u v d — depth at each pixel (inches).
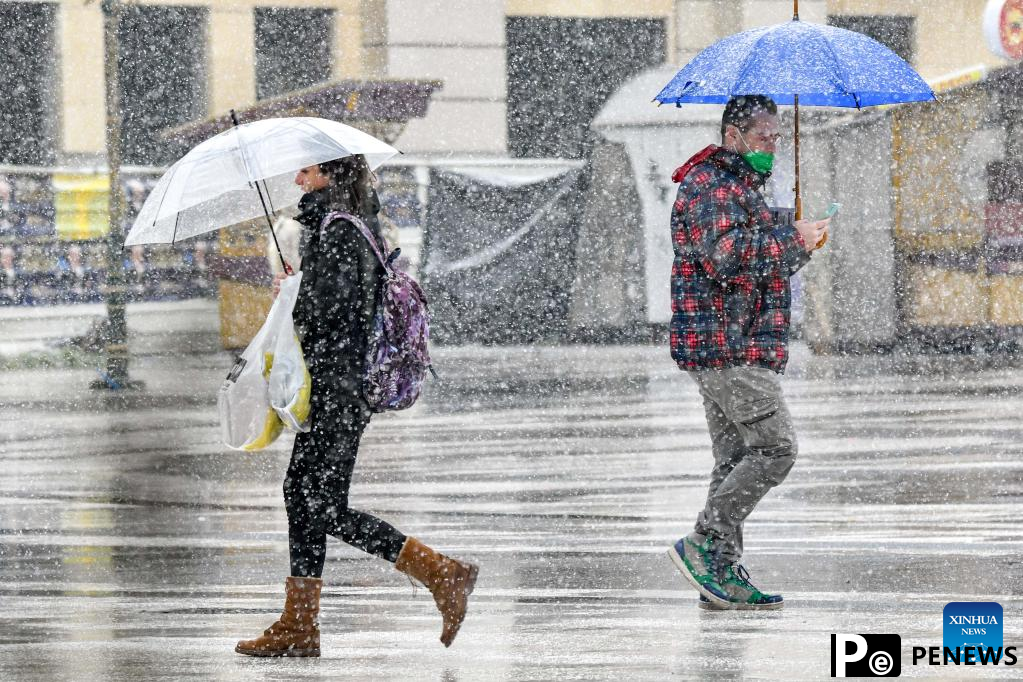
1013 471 1197.7
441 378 2123.5
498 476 1221.7
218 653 679.7
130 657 673.0
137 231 665.0
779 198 2452.0
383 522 661.9
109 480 1226.0
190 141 2805.1
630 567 869.8
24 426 1593.3
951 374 2043.6
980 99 2347.4
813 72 728.3
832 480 1161.4
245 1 3440.0
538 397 1847.9
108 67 2146.9
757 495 741.9
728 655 659.4
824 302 2454.5
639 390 1918.1
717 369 724.0
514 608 767.1
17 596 812.6
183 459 1343.5
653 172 2849.4
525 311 2901.1
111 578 858.8
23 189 2792.8
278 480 1221.7
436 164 2908.5
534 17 3452.3
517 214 2906.0
